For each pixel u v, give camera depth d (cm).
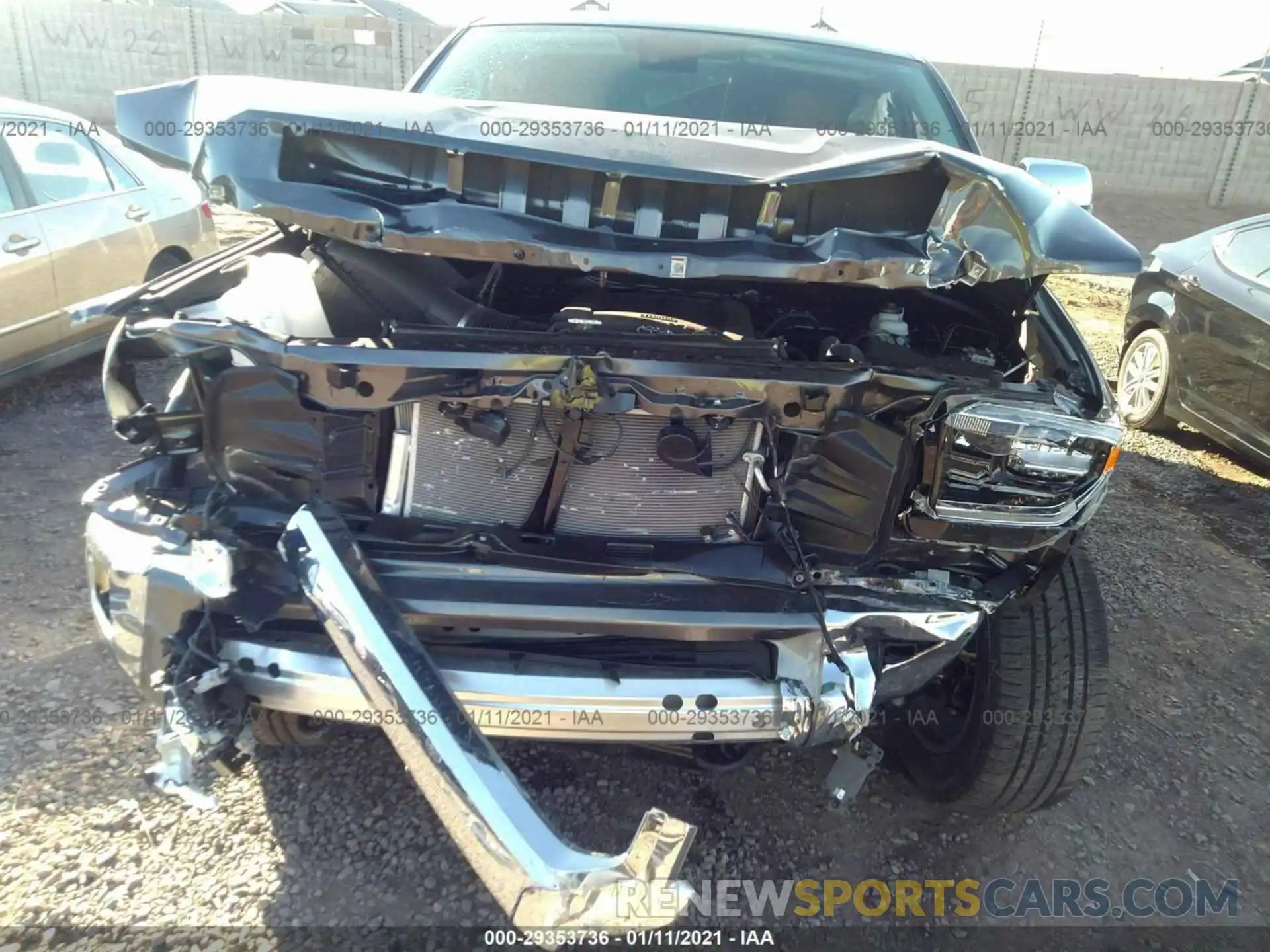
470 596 194
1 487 398
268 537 200
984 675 237
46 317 467
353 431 203
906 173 197
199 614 195
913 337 255
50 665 284
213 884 217
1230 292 532
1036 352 241
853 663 197
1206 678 342
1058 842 258
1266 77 2048
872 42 345
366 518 206
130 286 526
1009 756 232
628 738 195
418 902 217
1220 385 535
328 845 230
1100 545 441
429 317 222
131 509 200
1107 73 1720
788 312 252
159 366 530
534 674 192
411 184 200
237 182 195
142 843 226
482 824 163
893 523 205
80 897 210
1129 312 628
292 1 2939
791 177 192
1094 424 197
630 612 195
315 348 188
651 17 336
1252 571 430
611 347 194
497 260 194
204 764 192
